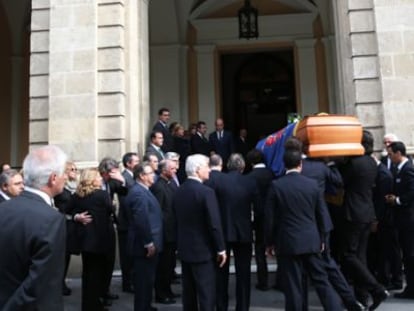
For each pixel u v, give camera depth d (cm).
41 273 290
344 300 564
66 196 716
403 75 855
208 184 610
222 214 595
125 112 925
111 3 929
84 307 591
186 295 567
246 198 598
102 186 703
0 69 1681
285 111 1691
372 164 624
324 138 614
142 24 991
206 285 549
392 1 876
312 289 737
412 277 659
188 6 1576
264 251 733
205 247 551
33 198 319
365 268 599
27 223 301
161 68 1562
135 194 582
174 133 1066
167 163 708
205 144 1173
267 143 757
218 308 598
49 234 299
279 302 670
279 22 1590
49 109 905
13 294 291
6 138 1670
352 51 886
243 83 1716
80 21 921
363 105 870
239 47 1612
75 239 593
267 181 679
